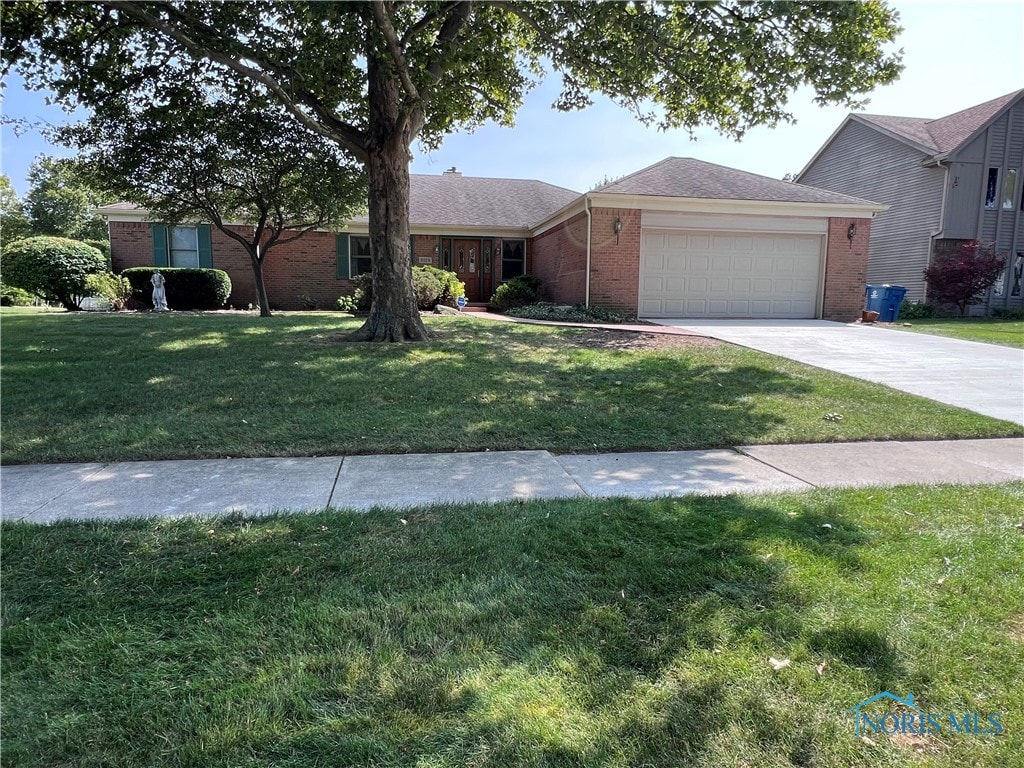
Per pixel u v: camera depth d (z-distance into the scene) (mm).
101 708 1780
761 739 1701
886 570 2643
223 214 14773
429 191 21047
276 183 13258
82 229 37250
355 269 18656
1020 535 3047
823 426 5375
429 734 1695
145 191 12977
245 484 3754
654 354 8727
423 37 9141
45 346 8469
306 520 3115
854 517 3258
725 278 14789
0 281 16516
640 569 2621
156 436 4605
